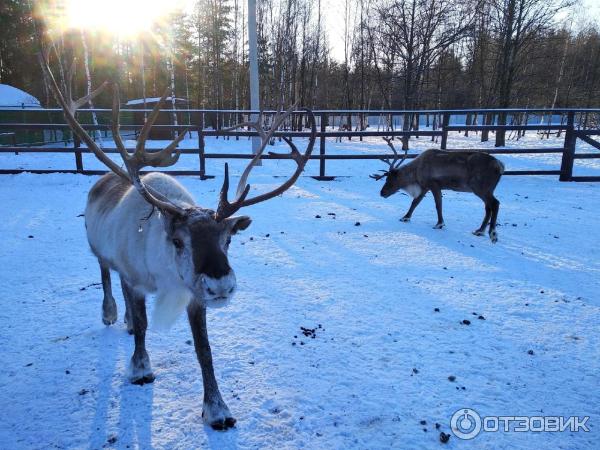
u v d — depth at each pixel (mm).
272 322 3814
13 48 29391
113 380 3027
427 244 6059
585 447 2449
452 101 32094
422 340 3537
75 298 4258
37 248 5672
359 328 3723
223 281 2238
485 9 26578
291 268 5094
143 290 2998
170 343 3512
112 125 2689
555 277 4871
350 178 11094
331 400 2816
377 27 28688
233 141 23594
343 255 5562
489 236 6406
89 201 3695
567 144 10781
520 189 10070
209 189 9367
